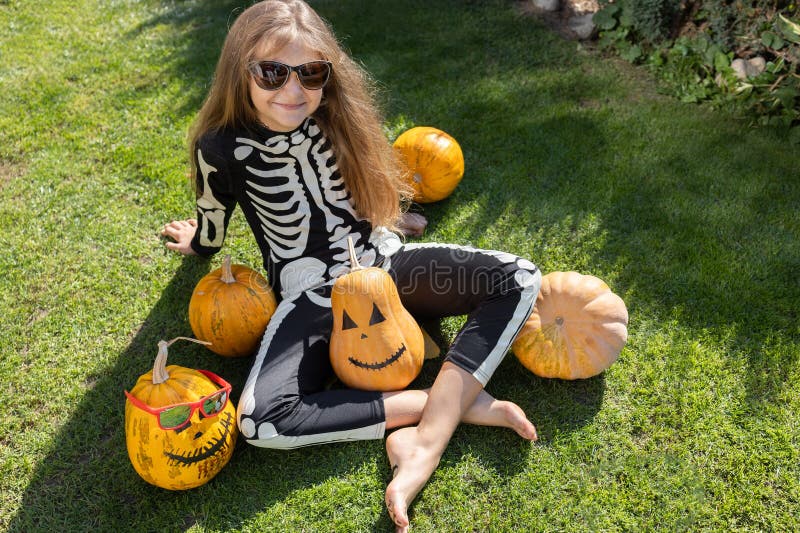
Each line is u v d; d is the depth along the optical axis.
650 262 3.46
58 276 3.48
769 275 3.37
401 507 2.32
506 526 2.42
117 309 3.31
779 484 2.51
